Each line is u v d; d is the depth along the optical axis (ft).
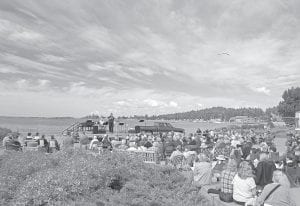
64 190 25.22
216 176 40.01
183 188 29.86
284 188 22.68
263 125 220.64
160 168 33.65
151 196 26.53
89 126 134.62
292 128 201.46
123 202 24.76
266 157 35.17
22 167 36.40
